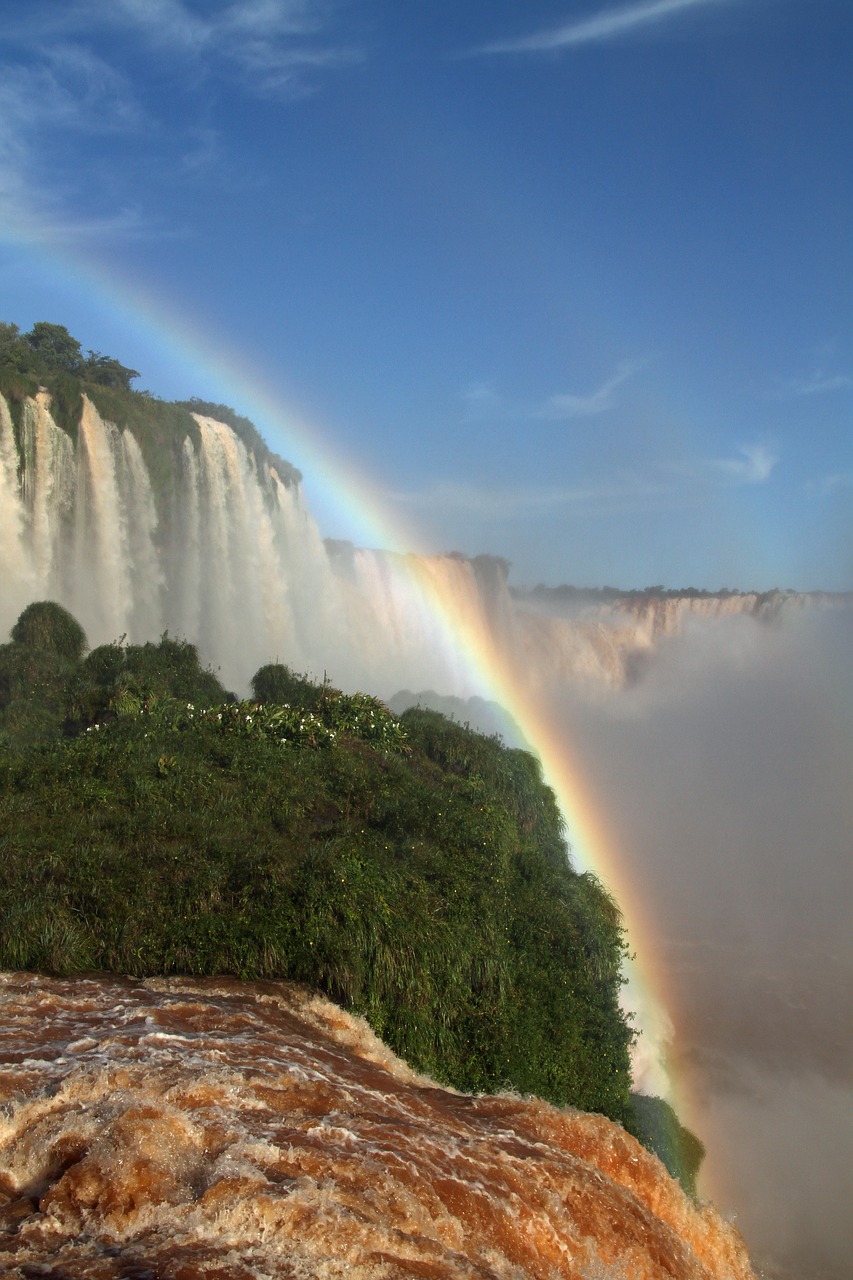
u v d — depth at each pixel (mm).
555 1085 12852
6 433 31969
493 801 18453
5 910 11531
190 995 10547
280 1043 9445
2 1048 8406
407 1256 6086
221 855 13148
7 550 31656
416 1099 9195
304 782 16625
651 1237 8344
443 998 12117
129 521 36250
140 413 37344
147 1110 7129
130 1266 5492
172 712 19141
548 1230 7441
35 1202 6305
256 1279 5516
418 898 12875
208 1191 6266
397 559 54781
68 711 19953
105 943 11422
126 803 14852
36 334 45625
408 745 20516
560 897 16438
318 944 11539
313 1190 6410
